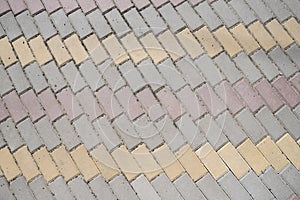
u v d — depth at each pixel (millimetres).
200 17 4613
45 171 4355
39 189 4320
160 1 4656
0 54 4602
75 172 4340
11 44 4617
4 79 4547
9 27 4652
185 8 4637
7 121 4461
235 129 4367
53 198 4301
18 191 4324
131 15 4629
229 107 4406
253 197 4246
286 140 4336
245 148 4328
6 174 4363
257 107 4402
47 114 4457
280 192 4250
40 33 4625
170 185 4285
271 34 4555
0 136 4434
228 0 4641
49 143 4406
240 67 4484
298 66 4480
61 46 4586
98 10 4652
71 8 4664
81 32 4609
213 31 4578
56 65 4547
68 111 4457
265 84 4445
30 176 4348
